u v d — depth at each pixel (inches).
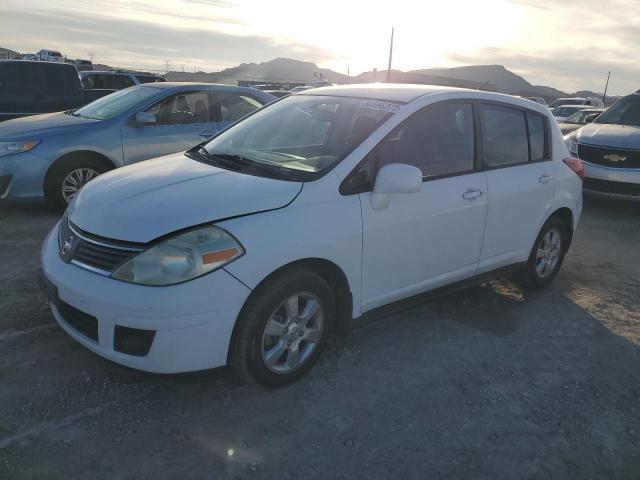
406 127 140.1
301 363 124.8
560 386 133.4
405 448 107.4
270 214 114.0
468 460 105.5
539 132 180.1
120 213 113.3
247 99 301.3
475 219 153.8
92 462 98.0
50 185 245.8
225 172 131.8
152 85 284.0
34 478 93.3
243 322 111.3
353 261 127.0
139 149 262.5
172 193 118.6
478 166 156.6
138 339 105.3
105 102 284.4
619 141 314.2
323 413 116.1
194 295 103.8
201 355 107.4
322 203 121.4
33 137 240.4
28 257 193.2
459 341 151.9
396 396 123.9
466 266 157.5
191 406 115.5
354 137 135.3
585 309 180.7
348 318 132.6
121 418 110.3
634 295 196.1
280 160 138.8
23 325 142.9
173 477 96.1
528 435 114.2
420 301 149.4
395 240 134.6
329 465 101.6
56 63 382.3
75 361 128.2
